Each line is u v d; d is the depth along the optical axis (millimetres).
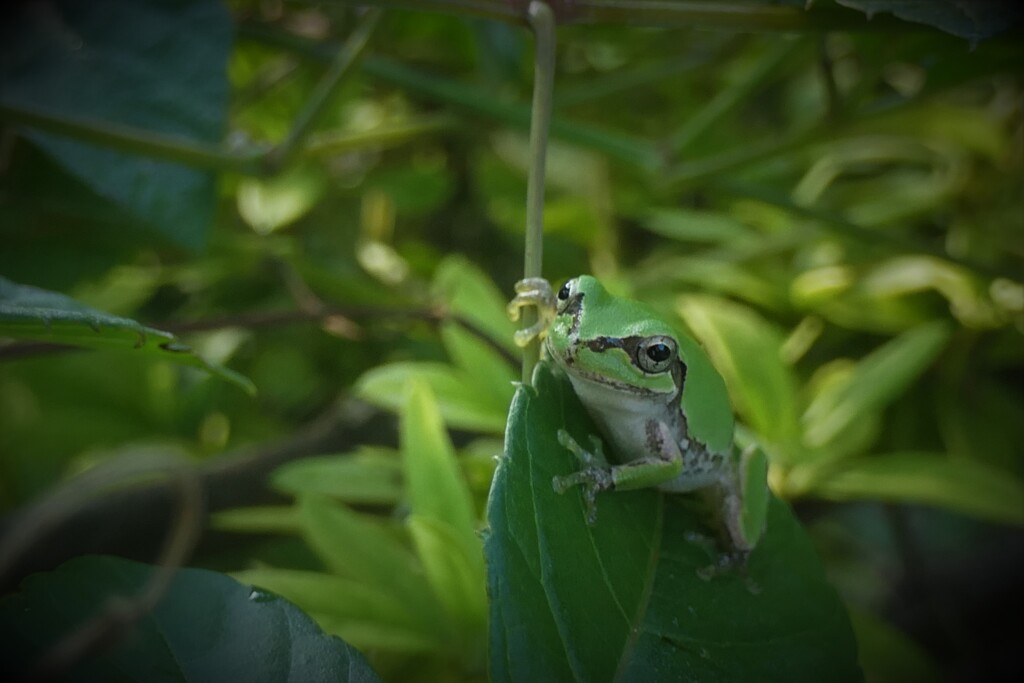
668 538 203
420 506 207
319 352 259
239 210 261
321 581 208
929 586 263
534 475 189
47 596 187
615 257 264
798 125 273
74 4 229
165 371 249
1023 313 246
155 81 229
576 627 187
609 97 268
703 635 196
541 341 207
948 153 262
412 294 255
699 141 260
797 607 203
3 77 227
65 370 247
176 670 186
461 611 207
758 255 254
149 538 230
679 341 207
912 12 199
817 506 258
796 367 255
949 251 247
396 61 270
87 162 225
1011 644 271
